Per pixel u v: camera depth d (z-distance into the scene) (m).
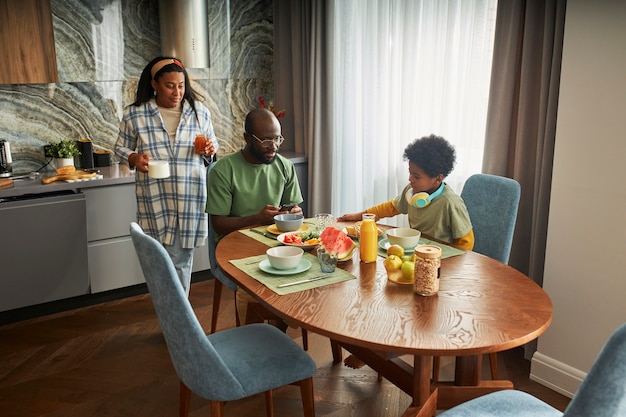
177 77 2.93
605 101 2.27
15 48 3.12
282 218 2.46
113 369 2.79
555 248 2.53
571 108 2.39
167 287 1.55
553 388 2.60
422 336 1.50
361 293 1.78
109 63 3.76
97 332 3.20
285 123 4.47
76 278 3.37
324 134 4.07
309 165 4.17
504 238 2.43
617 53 2.21
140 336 3.15
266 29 4.44
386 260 1.92
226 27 4.20
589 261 2.42
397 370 2.06
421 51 3.38
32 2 3.13
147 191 3.01
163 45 3.76
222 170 2.66
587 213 2.39
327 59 3.92
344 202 4.10
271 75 4.55
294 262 1.94
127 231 3.55
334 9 3.84
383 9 3.59
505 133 2.83
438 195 2.35
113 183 3.41
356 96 3.93
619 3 2.17
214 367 1.65
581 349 2.50
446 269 2.00
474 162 3.13
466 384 2.05
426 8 3.32
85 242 3.34
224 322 3.31
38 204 3.12
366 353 2.19
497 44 2.80
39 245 3.19
